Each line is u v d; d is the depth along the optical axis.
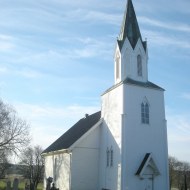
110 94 36.09
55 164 42.53
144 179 31.64
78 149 36.25
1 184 53.38
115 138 33.38
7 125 52.03
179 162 88.12
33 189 38.81
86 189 35.59
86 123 44.06
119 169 31.55
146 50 36.47
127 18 37.72
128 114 32.88
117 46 36.25
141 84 34.50
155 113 34.47
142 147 32.62
